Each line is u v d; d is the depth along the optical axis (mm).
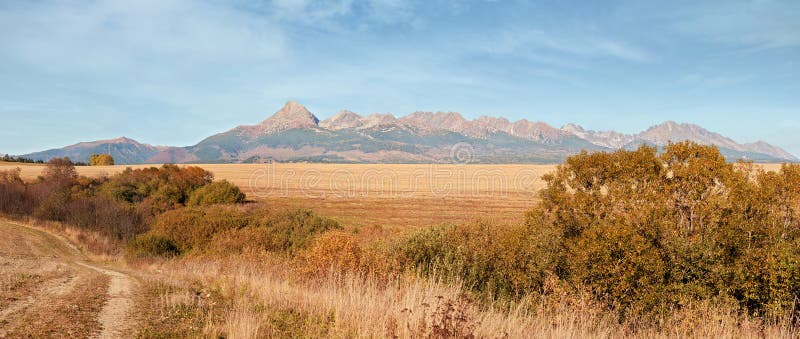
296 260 15922
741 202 11992
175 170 67875
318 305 9508
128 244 33562
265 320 8398
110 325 8070
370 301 8656
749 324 8906
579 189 14852
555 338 7605
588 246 11672
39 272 15867
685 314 9531
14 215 47500
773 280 9969
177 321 8398
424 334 6512
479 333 6887
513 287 13102
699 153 13648
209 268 18969
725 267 10859
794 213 12484
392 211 63250
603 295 11086
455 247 15031
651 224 11641
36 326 7738
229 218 34562
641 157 13875
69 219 47062
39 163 158750
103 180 63938
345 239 14266
